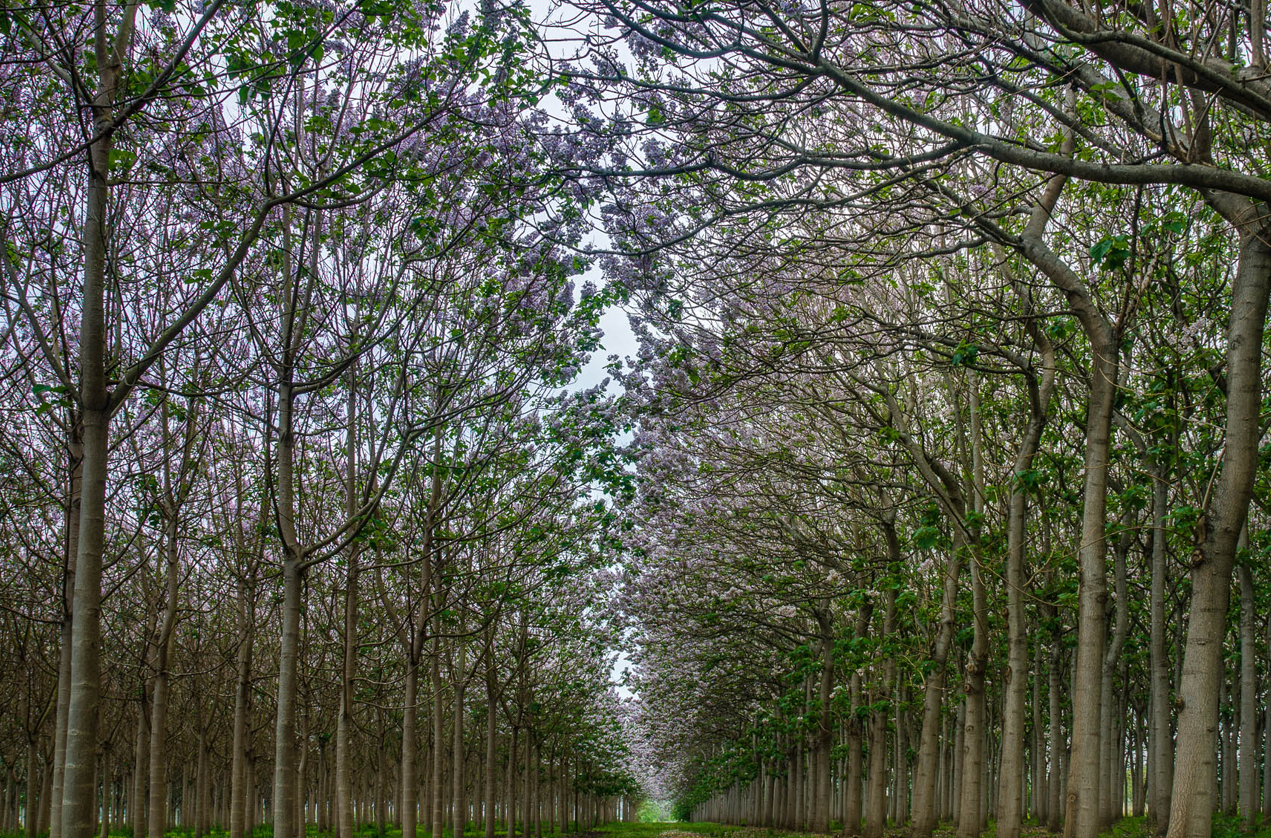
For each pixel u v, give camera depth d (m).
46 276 11.09
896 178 8.47
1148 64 7.21
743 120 9.85
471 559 18.67
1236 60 8.12
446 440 16.23
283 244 11.28
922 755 16.78
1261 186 6.71
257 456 15.68
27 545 12.48
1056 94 10.82
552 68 8.84
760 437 18.31
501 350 13.34
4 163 10.42
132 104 7.58
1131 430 13.98
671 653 29.19
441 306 13.03
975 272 13.94
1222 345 13.03
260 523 15.44
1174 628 21.78
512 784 29.56
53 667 17.66
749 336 12.47
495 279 12.57
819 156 8.32
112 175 10.50
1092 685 9.67
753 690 32.84
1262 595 19.42
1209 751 8.12
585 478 15.66
